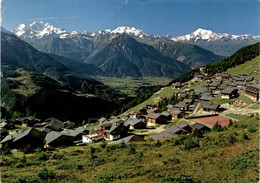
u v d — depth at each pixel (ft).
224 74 520.83
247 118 181.16
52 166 109.19
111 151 134.82
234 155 87.45
